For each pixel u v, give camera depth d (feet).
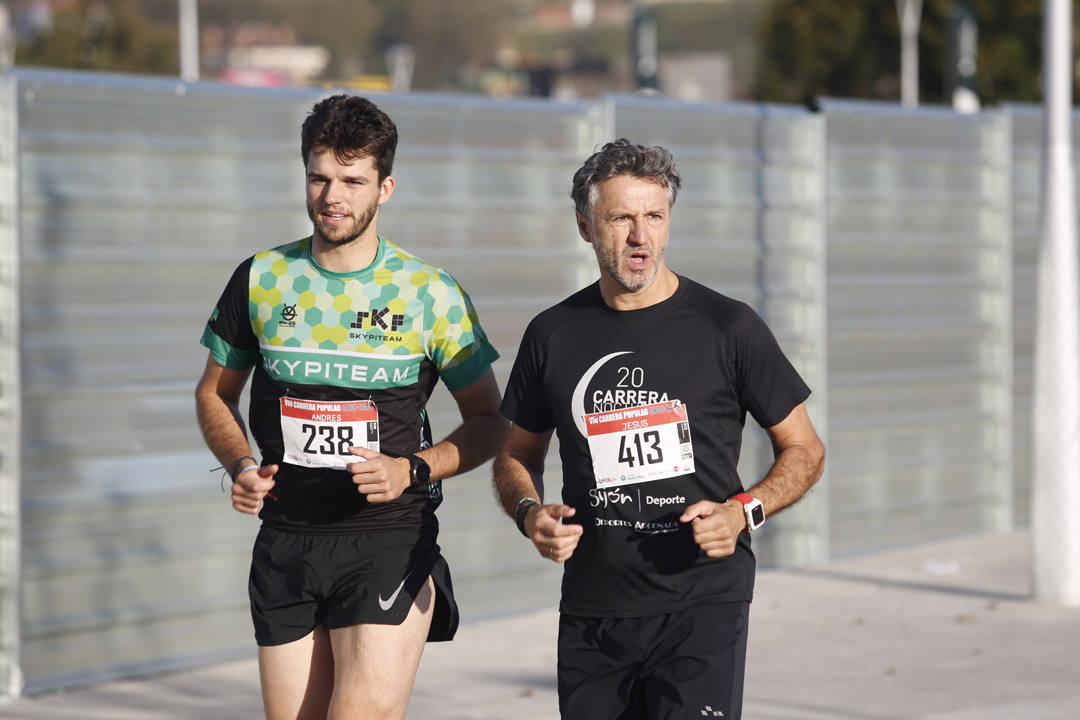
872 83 330.34
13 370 49.29
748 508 28.50
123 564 52.34
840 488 75.92
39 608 50.42
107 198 51.21
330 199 30.42
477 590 61.98
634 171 28.73
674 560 29.01
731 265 71.15
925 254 79.56
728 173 70.69
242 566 55.77
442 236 59.77
